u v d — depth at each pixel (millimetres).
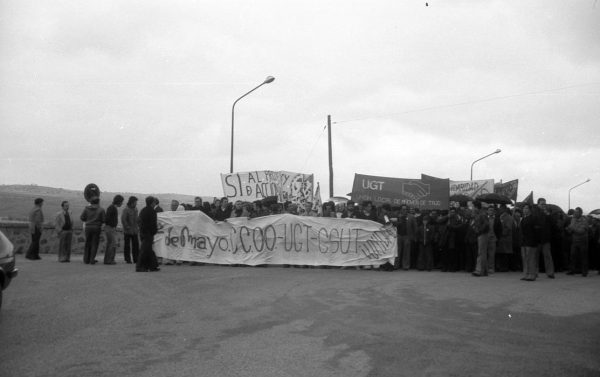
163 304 10711
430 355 7352
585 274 18234
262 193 23891
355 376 6430
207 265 19562
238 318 9562
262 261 19516
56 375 6371
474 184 28750
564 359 7270
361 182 23016
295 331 8648
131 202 18938
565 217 20797
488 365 6926
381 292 12797
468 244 18453
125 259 18906
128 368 6664
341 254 19438
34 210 19844
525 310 10773
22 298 11047
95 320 9242
